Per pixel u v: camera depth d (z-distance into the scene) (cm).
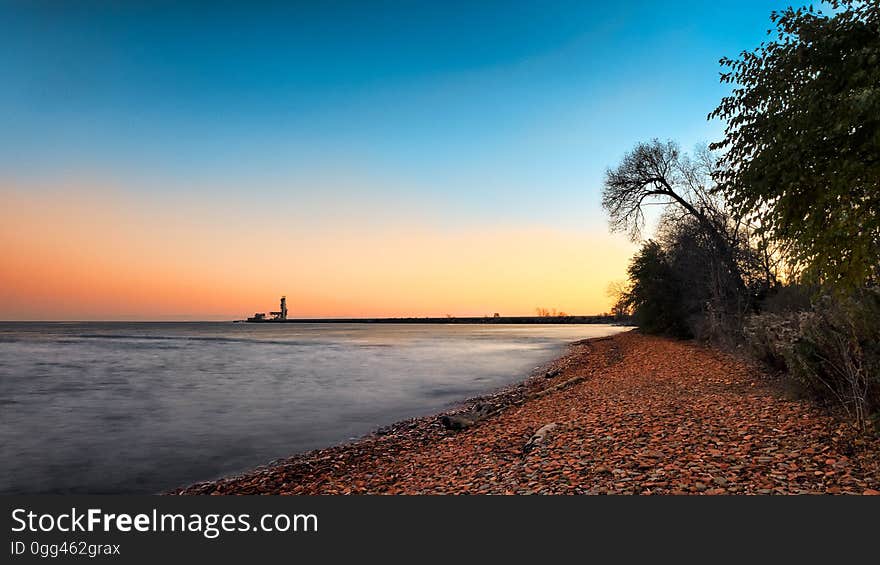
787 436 795
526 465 810
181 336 10725
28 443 1383
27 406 2003
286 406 1966
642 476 685
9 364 3997
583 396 1533
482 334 11238
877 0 638
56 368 3659
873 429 748
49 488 998
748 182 755
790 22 712
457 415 1511
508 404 1712
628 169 3831
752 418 934
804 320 1040
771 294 2562
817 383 959
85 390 2477
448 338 9025
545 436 982
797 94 697
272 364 3919
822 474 639
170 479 1056
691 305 3559
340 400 2105
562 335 9538
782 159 713
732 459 713
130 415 1798
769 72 730
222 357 4703
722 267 2789
